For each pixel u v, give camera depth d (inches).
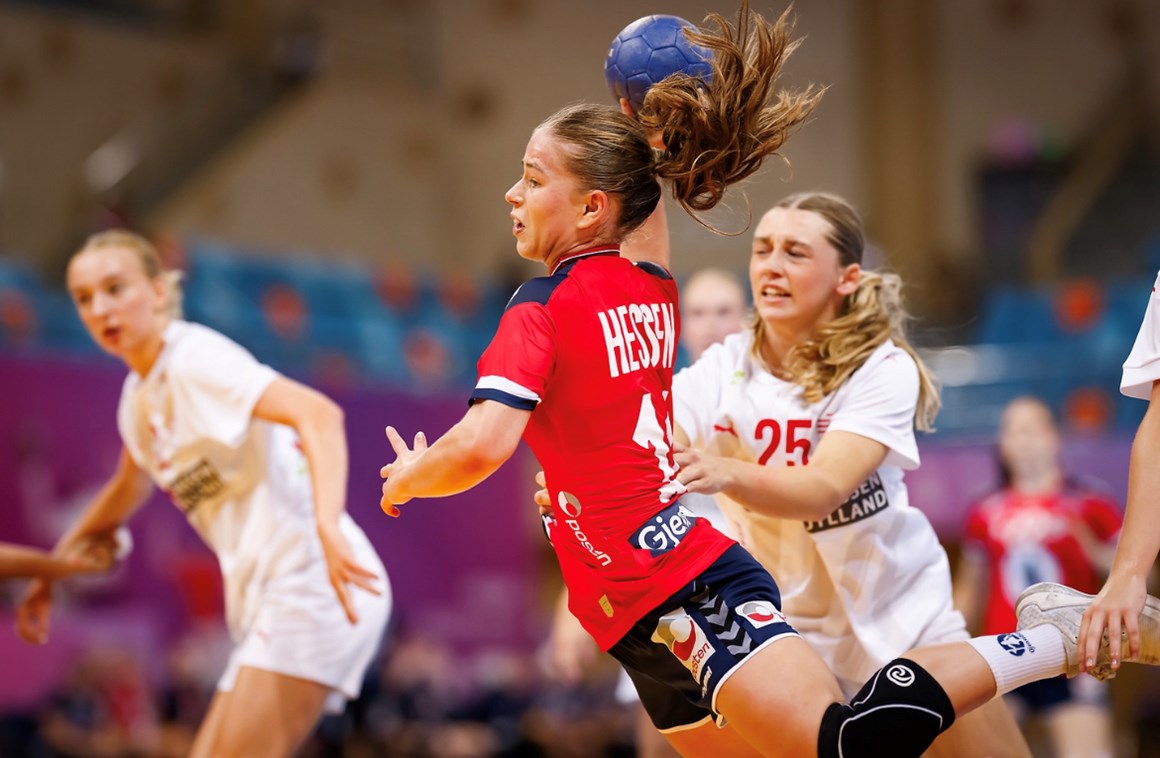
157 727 602.2
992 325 1119.0
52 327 804.6
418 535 846.5
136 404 334.6
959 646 237.0
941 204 1332.4
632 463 231.8
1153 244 1270.9
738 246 1261.1
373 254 1277.1
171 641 684.1
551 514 241.6
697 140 245.1
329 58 1289.4
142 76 1205.7
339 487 299.6
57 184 1133.7
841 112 1323.8
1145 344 247.6
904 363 284.5
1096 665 233.6
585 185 233.9
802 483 253.3
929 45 1347.2
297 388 315.6
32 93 1130.7
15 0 1137.4
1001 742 279.1
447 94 1380.4
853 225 291.6
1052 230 1279.5
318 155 1251.8
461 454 217.3
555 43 1368.1
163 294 335.3
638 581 231.5
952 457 893.2
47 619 366.3
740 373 295.3
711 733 260.5
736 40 262.4
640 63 269.0
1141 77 1369.3
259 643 319.9
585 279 232.7
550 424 231.3
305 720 322.0
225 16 1290.6
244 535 328.5
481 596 880.3
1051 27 1363.2
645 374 235.8
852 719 222.2
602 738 697.0
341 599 292.4
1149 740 902.4
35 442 657.6
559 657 409.7
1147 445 241.0
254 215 1190.9
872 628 285.9
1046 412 564.7
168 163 1174.3
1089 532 549.6
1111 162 1336.1
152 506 690.2
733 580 233.6
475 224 1370.6
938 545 299.6
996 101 1358.3
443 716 686.5
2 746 546.6
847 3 1327.5
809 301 286.0
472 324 1130.7
